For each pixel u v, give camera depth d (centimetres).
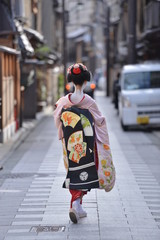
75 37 10600
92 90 3591
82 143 843
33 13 3859
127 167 1471
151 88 2564
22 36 2692
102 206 1004
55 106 883
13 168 1472
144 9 3959
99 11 9781
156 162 1573
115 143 2052
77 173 847
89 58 10600
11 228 859
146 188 1181
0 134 2064
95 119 855
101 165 855
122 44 5519
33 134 2461
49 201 1047
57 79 4838
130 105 2491
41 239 796
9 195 1109
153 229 850
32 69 3105
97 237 804
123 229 848
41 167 1477
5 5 2269
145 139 2198
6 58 2209
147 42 3850
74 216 866
